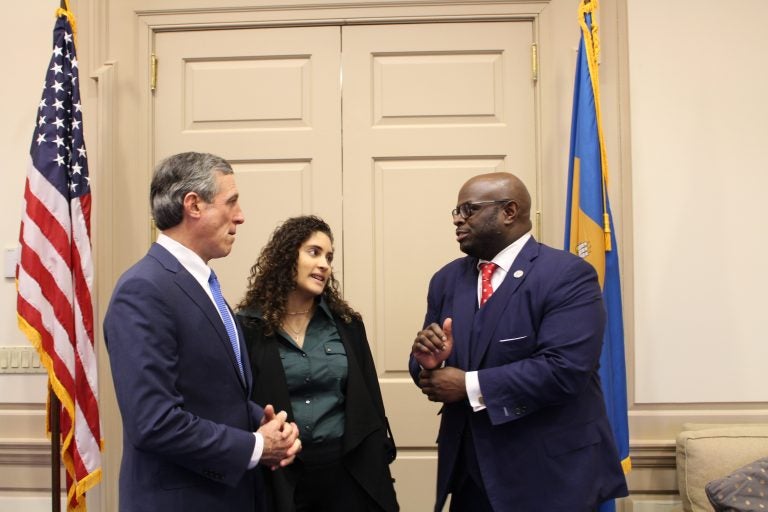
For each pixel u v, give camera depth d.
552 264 1.61
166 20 2.56
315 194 2.54
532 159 2.53
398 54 2.57
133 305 1.29
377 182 2.55
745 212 2.42
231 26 2.56
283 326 1.78
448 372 1.57
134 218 2.50
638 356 2.41
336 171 2.54
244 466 1.33
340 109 2.55
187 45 2.58
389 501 1.69
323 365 1.72
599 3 2.48
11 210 2.48
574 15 2.49
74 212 2.21
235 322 1.57
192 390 1.35
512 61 2.54
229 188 1.48
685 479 2.12
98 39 2.51
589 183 2.23
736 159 2.43
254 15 2.55
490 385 1.51
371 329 2.51
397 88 2.55
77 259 2.21
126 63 2.53
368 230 2.53
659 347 2.41
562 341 1.50
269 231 2.54
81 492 2.14
